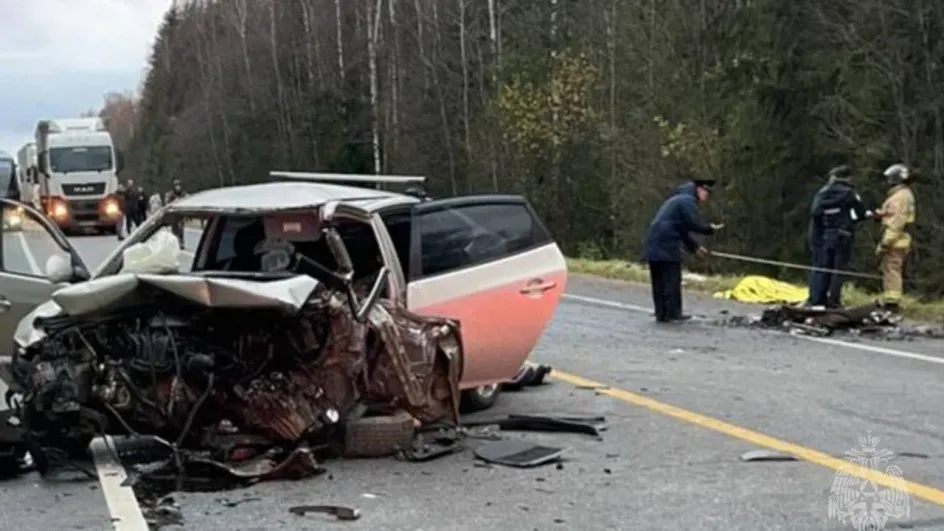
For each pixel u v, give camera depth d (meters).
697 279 21.44
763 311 15.90
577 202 35.88
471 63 45.62
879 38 26.91
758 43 30.11
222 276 7.04
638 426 8.38
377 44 53.03
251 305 6.58
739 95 30.22
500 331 8.67
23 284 9.32
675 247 15.07
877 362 11.62
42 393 6.82
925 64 26.48
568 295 19.28
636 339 13.40
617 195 33.53
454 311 8.31
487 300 8.55
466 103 44.34
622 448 7.70
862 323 14.53
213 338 6.85
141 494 6.56
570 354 12.13
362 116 55.97
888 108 26.89
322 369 7.12
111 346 6.88
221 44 72.00
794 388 10.00
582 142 36.00
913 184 25.58
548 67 37.59
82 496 6.61
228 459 6.91
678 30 31.64
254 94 65.56
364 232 8.36
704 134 30.25
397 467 7.18
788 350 12.49
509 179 37.78
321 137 57.09
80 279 9.50
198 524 5.98
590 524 5.95
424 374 7.58
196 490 6.67
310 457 6.91
